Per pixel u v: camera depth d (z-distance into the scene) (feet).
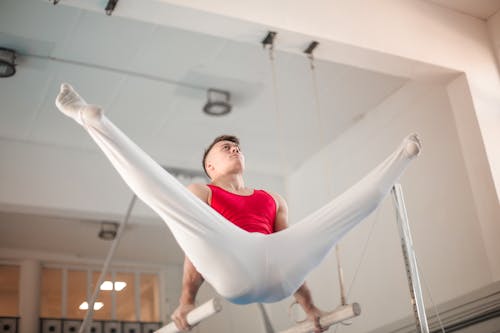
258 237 6.91
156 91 16.06
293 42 11.91
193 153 19.10
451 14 14.15
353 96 16.85
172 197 6.53
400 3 13.44
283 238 7.00
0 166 16.88
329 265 17.69
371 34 12.51
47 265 21.45
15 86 15.28
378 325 15.49
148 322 21.80
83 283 21.89
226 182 7.97
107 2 10.44
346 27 12.26
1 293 20.58
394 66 13.06
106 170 18.10
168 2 10.47
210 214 6.66
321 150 19.26
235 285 6.82
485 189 12.62
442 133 14.90
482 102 13.33
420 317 8.34
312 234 7.09
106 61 14.79
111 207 17.69
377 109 17.29
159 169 6.61
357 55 12.48
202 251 6.67
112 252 13.21
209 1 10.87
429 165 15.11
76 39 13.96
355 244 16.83
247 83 15.94
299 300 8.25
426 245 14.78
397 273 15.21
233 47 14.53
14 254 20.67
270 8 11.51
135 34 13.93
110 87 15.76
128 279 22.80
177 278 22.94
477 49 14.01
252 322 17.01
